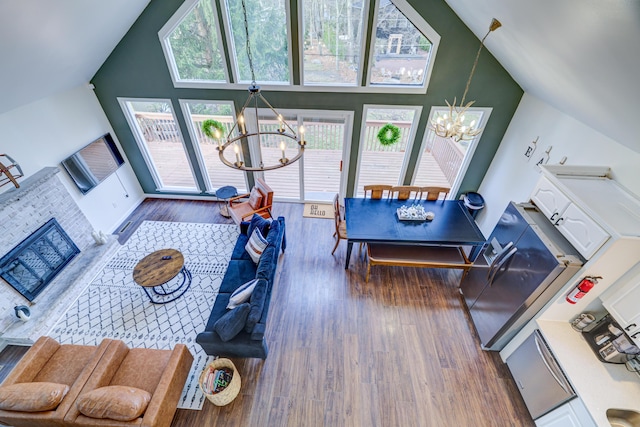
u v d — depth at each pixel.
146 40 4.18
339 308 4.07
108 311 3.96
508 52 3.39
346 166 5.31
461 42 3.97
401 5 3.78
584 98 2.67
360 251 4.70
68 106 4.31
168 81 4.55
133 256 4.76
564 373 2.59
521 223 2.99
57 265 4.09
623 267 2.37
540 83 3.37
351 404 3.12
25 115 3.74
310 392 3.21
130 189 5.69
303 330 3.79
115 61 4.38
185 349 3.06
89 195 4.75
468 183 5.39
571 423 2.49
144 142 5.41
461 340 3.72
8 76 3.07
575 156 3.33
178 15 3.98
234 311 2.99
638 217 2.36
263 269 3.45
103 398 2.42
